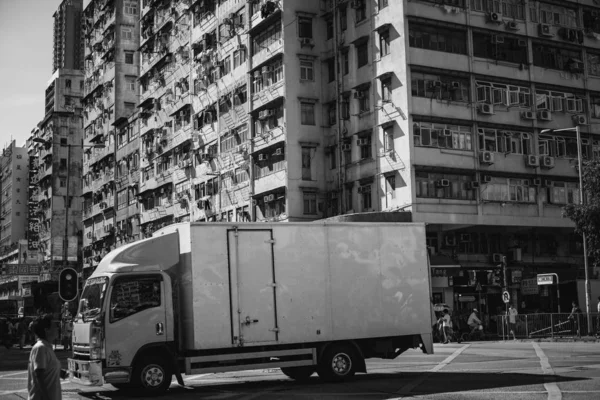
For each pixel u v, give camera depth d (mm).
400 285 16000
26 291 77000
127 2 73062
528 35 40156
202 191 51031
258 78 43281
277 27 41594
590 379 14227
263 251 14906
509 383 13906
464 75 37469
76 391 15602
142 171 62938
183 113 54750
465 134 37125
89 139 79125
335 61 40531
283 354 14781
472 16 38281
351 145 39344
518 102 39312
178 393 14312
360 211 38281
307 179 40438
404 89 35688
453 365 18297
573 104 41438
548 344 26531
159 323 14078
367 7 38594
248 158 44094
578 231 32438
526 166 38875
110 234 69438
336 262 15500
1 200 131500
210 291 14359
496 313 38344
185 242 14539
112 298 13891
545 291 37812
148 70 62094
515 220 37594
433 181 35688
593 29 43000
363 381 15211
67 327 33656
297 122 40562
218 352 14406
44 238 93188
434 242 37188
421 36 36625
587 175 32312
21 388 16688
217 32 49344
